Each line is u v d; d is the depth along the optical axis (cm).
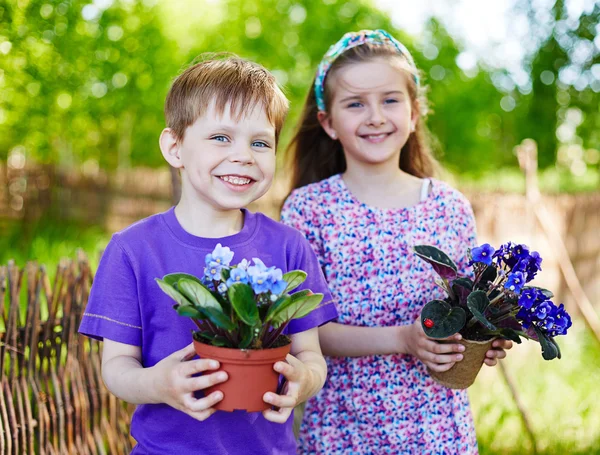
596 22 1346
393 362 214
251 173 162
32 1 646
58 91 748
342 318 220
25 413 229
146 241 165
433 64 1311
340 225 224
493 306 188
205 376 136
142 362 164
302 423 225
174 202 265
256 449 163
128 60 917
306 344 175
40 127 808
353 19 1195
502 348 195
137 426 166
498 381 403
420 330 194
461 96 1340
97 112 913
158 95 995
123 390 152
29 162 986
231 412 162
